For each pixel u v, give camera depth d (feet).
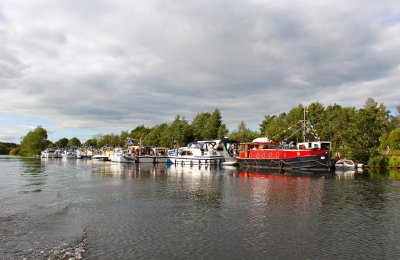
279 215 64.23
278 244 46.21
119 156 290.97
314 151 177.68
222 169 200.03
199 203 76.79
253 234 50.96
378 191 97.86
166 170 192.54
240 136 319.68
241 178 139.23
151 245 45.32
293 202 78.64
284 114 364.58
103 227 54.49
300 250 43.86
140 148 320.70
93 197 85.05
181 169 201.87
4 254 41.91
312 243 46.88
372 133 222.07
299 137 279.28
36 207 71.00
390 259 41.06
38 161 319.88
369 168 206.28
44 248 44.11
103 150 414.21
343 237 50.06
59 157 431.43
